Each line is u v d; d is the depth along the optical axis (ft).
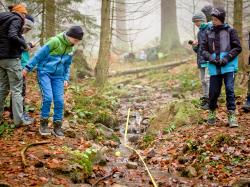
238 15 21.08
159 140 12.53
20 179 8.04
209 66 12.07
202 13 14.80
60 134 11.28
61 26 23.21
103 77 20.76
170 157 10.93
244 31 34.30
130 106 18.67
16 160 9.04
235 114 13.25
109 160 10.84
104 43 20.65
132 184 8.93
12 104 11.28
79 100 16.12
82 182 8.68
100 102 17.02
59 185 7.89
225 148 10.36
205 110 14.57
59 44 10.75
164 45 35.37
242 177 8.82
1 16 10.62
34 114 12.91
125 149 12.46
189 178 9.35
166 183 8.92
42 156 9.41
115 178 9.31
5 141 10.52
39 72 10.96
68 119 13.35
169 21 35.60
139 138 13.91
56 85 11.12
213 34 11.97
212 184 8.64
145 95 21.12
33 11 21.36
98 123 14.03
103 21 20.56
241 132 11.37
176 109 14.26
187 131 12.55
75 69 22.84
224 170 9.34
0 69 10.99
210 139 11.02
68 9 22.95
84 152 10.05
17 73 10.94
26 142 10.48
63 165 8.92
